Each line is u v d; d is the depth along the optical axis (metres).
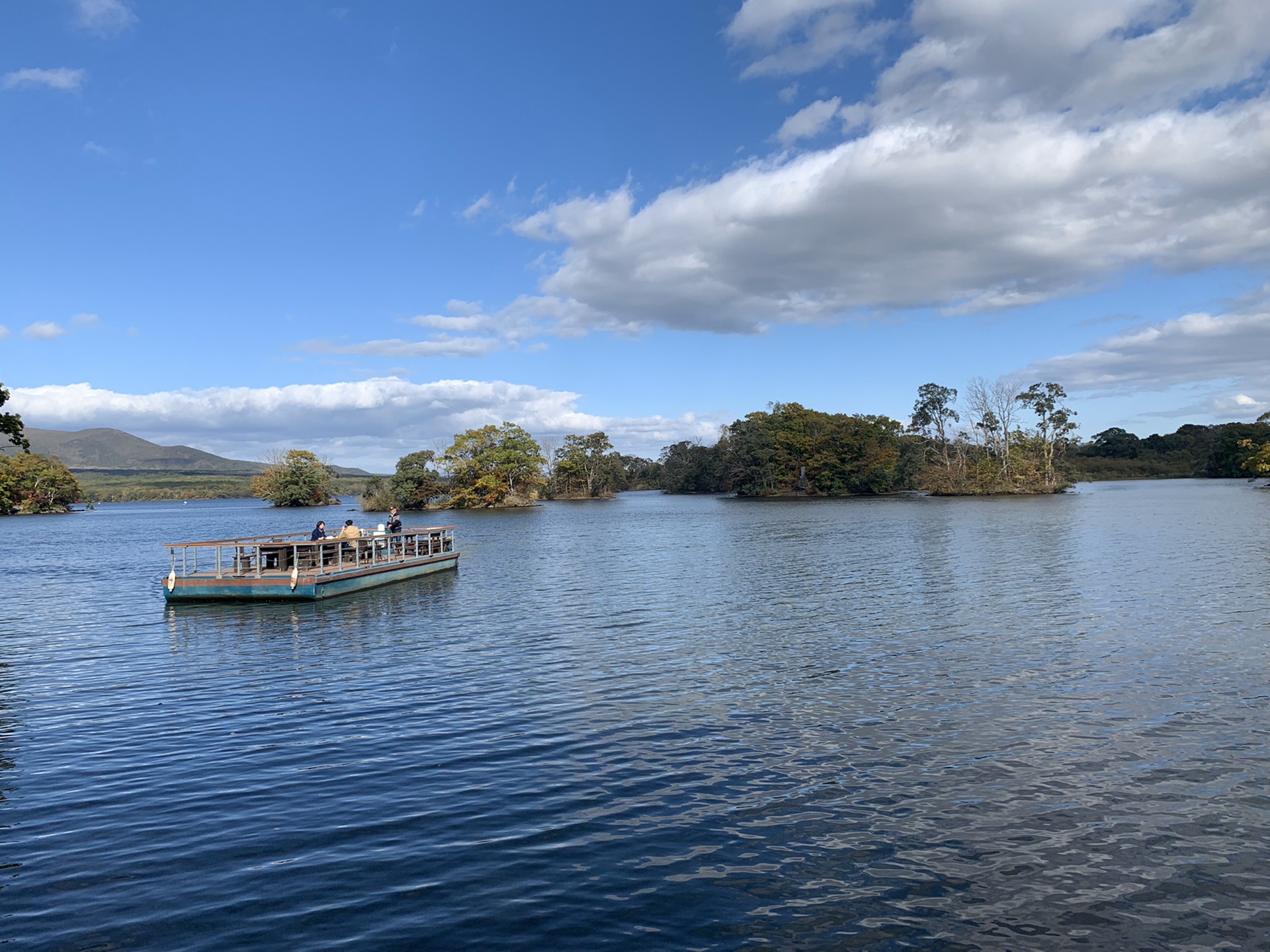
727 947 7.26
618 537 61.03
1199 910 7.83
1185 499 92.50
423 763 12.12
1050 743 12.44
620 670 17.86
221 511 162.25
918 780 11.09
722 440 185.50
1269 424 162.00
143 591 34.81
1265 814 9.84
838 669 17.39
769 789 10.90
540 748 12.69
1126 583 28.42
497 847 9.27
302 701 15.84
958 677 16.42
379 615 26.52
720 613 25.12
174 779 11.61
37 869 8.88
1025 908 7.88
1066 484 124.19
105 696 16.59
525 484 138.50
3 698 16.61
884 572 34.06
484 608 27.73
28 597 33.19
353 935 7.47
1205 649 18.19
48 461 161.88
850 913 7.80
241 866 8.87
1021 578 30.73
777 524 70.31
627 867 8.75
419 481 131.38
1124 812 9.97
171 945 7.34
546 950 7.21
